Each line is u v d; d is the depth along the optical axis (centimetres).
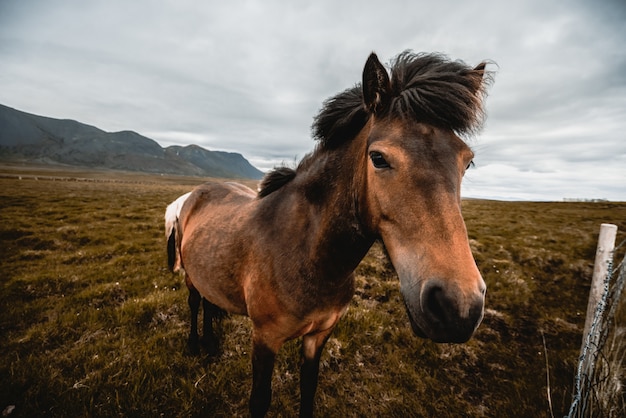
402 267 139
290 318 206
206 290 289
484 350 414
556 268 797
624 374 303
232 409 286
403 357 379
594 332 299
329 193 195
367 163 162
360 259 199
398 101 156
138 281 561
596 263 319
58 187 2931
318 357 256
